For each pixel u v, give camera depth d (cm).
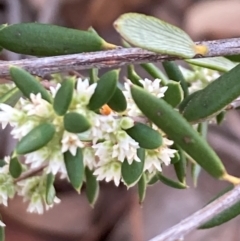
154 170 11
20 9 27
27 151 9
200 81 13
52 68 10
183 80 12
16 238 25
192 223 9
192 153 9
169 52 9
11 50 10
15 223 26
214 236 25
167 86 10
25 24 10
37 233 26
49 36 10
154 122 9
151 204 26
